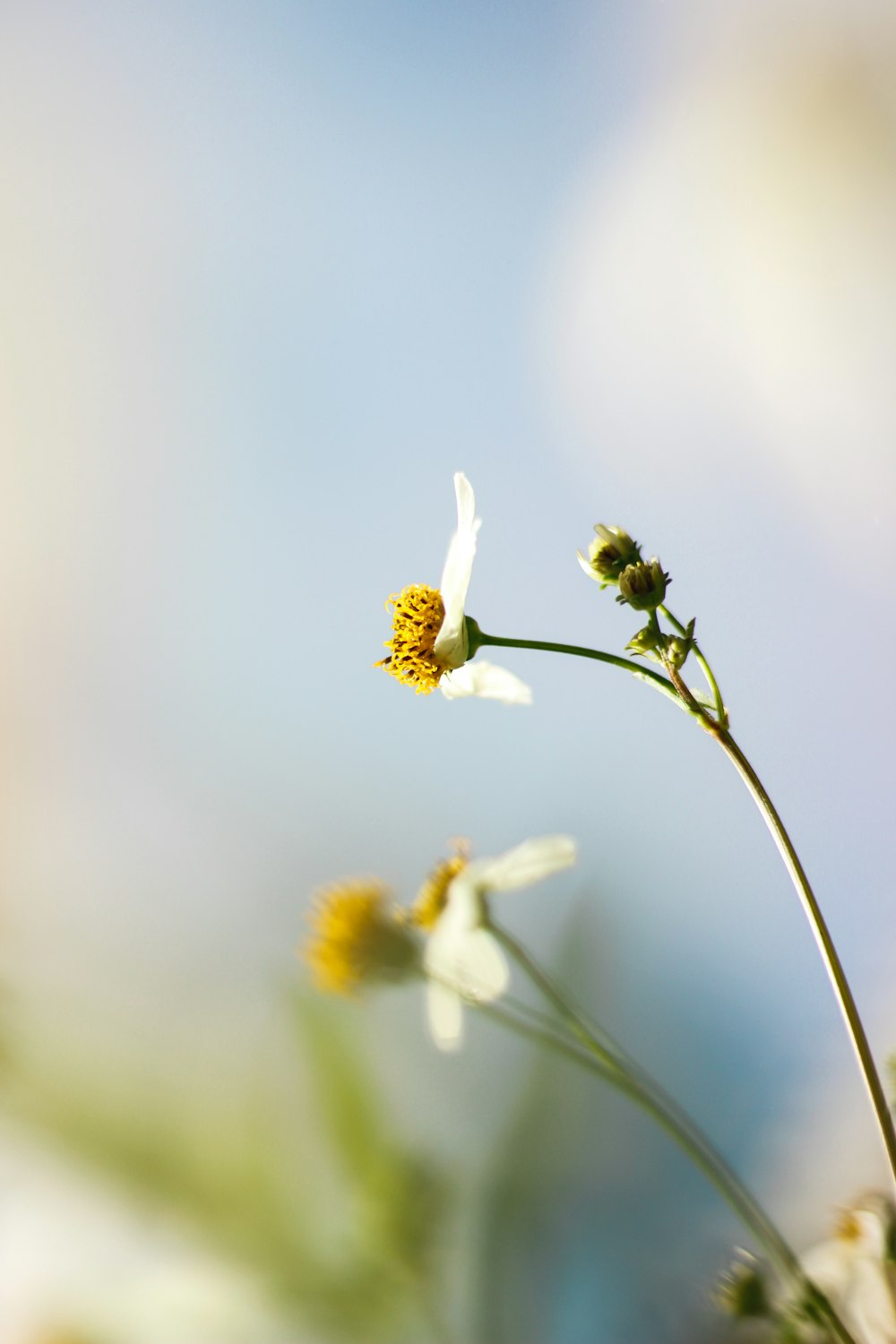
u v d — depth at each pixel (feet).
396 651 0.80
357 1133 0.76
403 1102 0.78
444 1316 0.75
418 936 0.77
